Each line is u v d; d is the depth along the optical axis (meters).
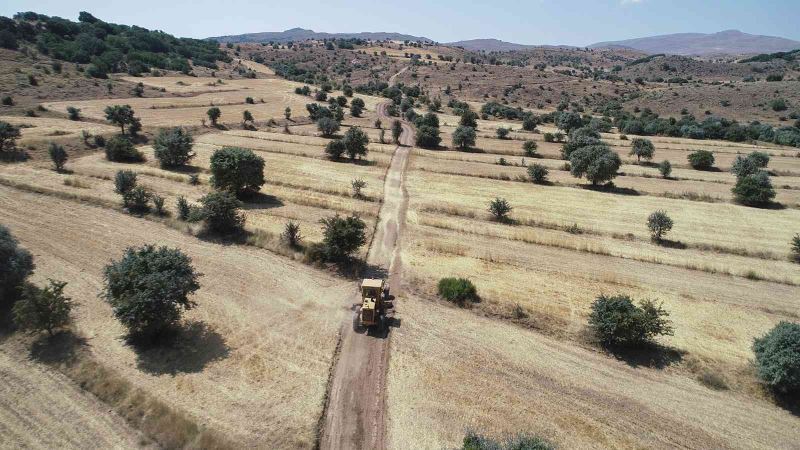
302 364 25.75
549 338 29.44
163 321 26.36
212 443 19.73
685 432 22.12
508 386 24.73
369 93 189.75
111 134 76.62
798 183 68.75
